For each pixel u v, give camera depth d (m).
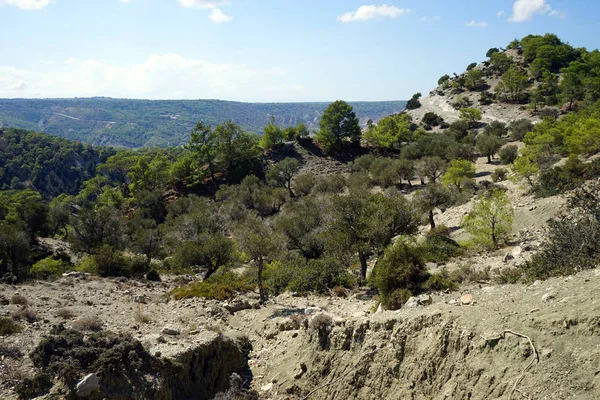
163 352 10.91
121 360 9.41
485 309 9.16
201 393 11.03
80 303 15.96
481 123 89.62
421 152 72.38
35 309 14.11
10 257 32.22
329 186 61.53
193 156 81.00
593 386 6.34
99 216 43.69
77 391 8.39
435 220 35.50
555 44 125.69
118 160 92.69
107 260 27.80
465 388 7.96
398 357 9.79
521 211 27.16
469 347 8.42
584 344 6.99
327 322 12.20
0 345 9.84
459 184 45.25
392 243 21.02
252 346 14.50
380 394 9.70
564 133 45.91
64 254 44.38
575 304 7.91
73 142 157.00
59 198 103.38
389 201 22.56
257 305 18.19
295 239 30.38
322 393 10.79
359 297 18.48
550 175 30.78
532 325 7.91
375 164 67.31
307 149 87.50
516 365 7.45
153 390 9.39
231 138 83.00
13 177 120.25
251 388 12.18
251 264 28.97
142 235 37.75
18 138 145.25
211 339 12.32
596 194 15.34
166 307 17.08
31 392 8.32
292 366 12.21
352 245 21.33
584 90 81.75
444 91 124.06
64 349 9.43
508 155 53.25
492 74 123.50
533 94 89.31
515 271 13.26
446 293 13.43
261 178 78.69
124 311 15.35
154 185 80.19
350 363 10.76
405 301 13.88
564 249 11.98
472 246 23.33
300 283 21.53
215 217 48.09
